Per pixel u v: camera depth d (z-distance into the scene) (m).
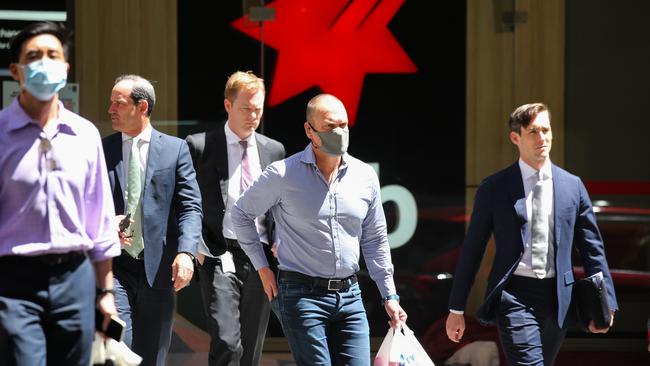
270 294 15.73
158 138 16.66
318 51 24.84
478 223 17.11
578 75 25.22
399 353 15.47
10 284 11.61
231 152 18.50
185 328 23.00
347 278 15.16
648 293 25.38
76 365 11.93
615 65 25.22
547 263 16.61
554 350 16.89
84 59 23.94
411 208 25.00
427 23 24.97
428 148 25.03
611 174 25.33
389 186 25.03
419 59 25.00
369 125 24.95
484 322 16.94
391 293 15.77
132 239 16.34
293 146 24.80
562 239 16.64
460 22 25.02
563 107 25.20
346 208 15.12
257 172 18.56
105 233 12.52
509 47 25.08
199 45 24.48
